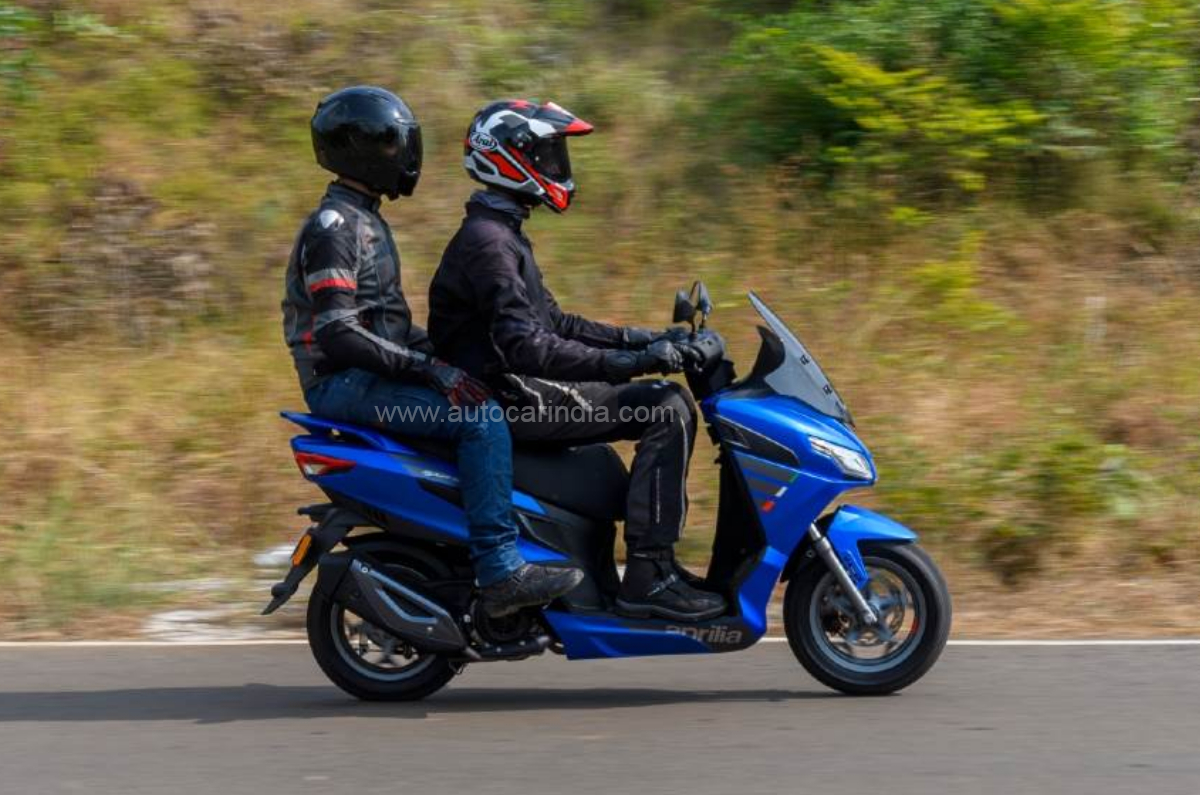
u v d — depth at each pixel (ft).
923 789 20.42
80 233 45.21
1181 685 25.80
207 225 45.83
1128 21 48.03
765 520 24.75
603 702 25.48
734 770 21.31
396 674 25.72
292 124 49.55
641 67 52.08
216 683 27.12
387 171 24.75
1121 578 33.88
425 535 24.79
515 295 24.39
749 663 28.14
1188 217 46.24
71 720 24.53
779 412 24.88
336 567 24.82
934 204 46.32
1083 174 46.88
